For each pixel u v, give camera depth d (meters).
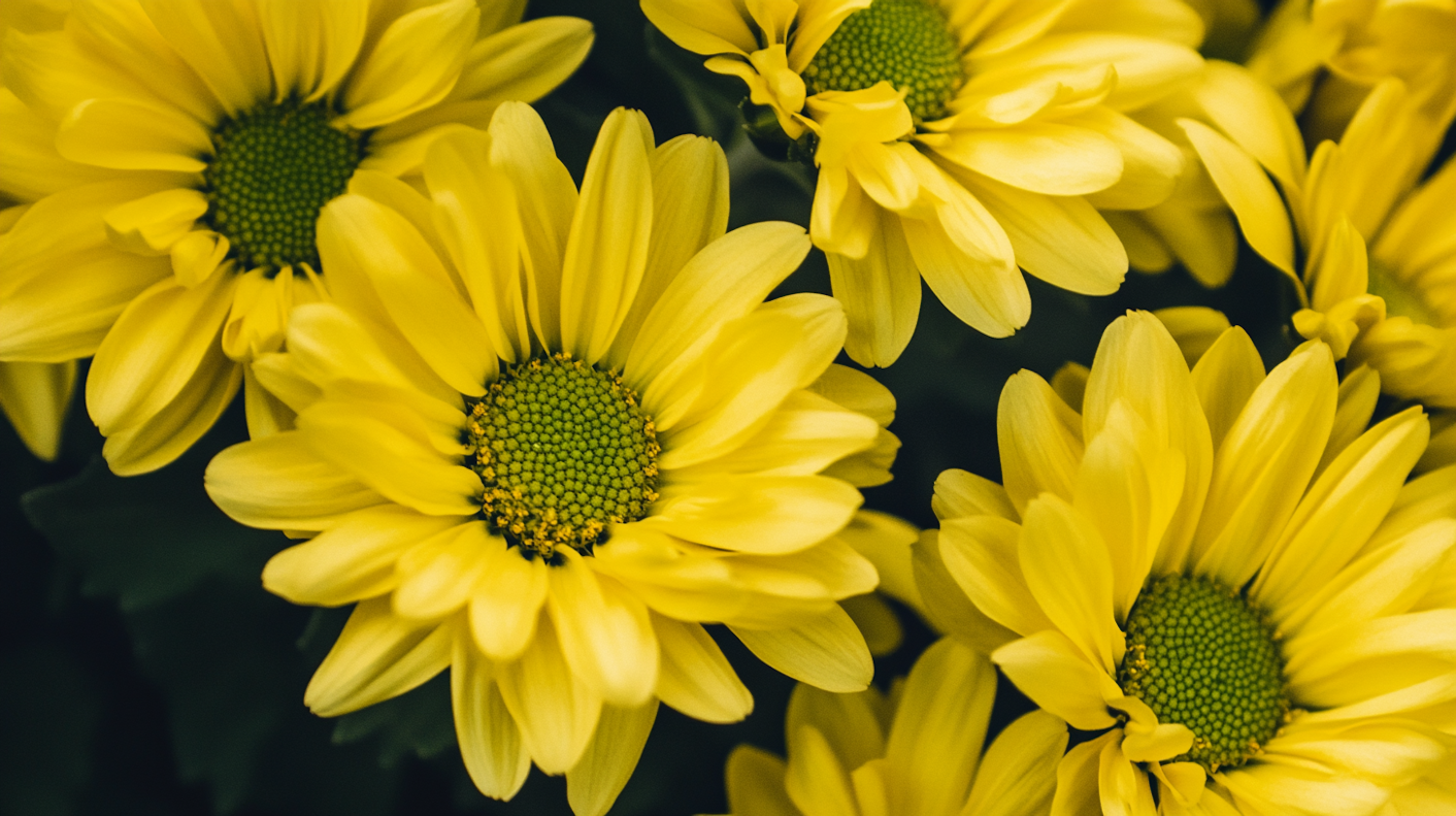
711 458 0.35
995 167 0.37
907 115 0.36
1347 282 0.37
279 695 0.38
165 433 0.35
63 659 0.38
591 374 0.36
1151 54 0.37
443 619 0.35
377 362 0.35
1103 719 0.36
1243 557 0.37
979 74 0.37
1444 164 0.39
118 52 0.35
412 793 0.38
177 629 0.38
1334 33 0.38
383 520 0.35
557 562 0.36
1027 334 0.39
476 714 0.34
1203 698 0.37
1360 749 0.36
